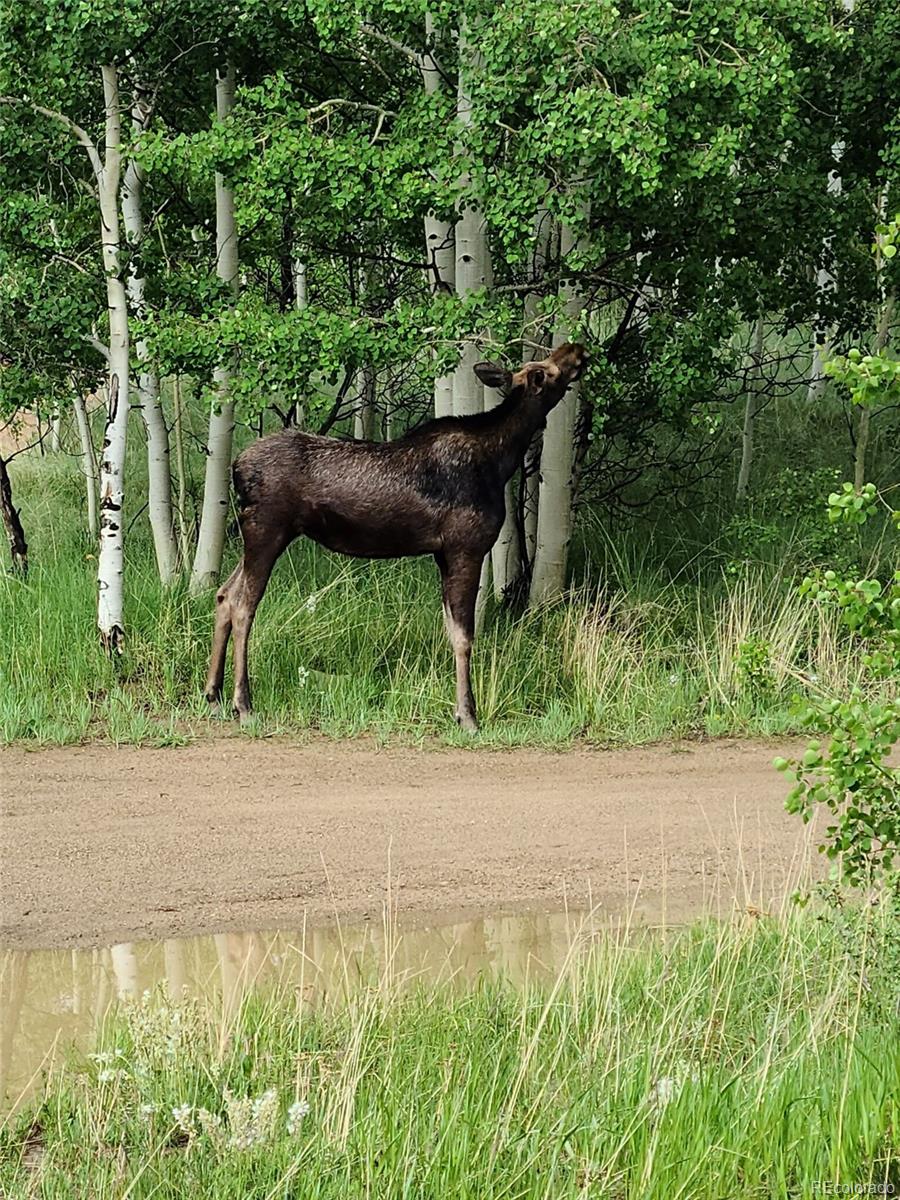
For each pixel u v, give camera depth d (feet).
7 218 40.70
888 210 43.62
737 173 42.88
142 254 43.65
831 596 16.71
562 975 18.44
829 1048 17.30
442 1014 18.63
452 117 40.81
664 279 42.73
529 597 44.65
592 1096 16.02
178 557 47.21
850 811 16.87
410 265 47.14
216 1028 18.16
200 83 45.96
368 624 41.16
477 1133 14.98
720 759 34.42
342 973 21.22
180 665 39.24
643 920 23.57
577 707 37.91
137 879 25.08
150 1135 14.87
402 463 36.81
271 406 47.98
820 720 16.61
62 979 20.97
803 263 45.98
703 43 37.24
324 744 35.04
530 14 35.55
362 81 46.60
